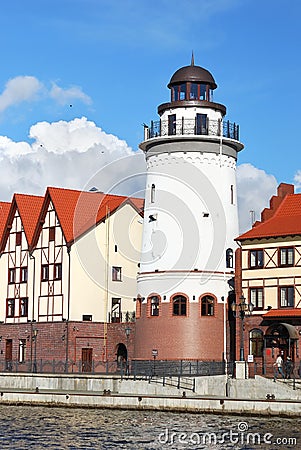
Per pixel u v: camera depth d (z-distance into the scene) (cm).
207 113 6769
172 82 6812
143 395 5494
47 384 6206
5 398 5831
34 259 7675
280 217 6606
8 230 8000
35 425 4706
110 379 5903
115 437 4275
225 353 6556
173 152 6744
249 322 6338
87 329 7344
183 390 5575
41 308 7544
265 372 5775
